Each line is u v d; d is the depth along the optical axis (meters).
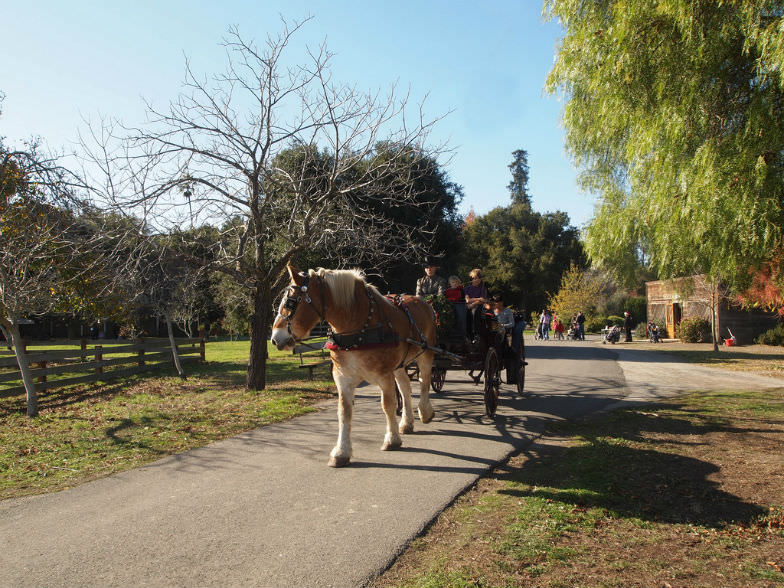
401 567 3.48
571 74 8.43
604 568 3.40
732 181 6.38
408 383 7.08
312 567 3.45
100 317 13.40
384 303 6.11
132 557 3.62
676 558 3.53
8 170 8.94
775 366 15.68
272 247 13.74
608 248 9.15
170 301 14.21
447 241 23.94
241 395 10.85
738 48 6.77
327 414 8.72
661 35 7.02
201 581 3.29
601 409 8.99
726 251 6.87
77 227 9.24
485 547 3.72
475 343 7.71
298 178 11.89
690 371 14.86
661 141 7.16
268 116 10.14
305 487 5.02
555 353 22.05
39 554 3.70
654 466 5.52
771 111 6.25
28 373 9.52
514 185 82.94
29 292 9.21
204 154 9.75
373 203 18.48
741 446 6.22
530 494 4.80
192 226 10.31
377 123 10.41
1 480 5.55
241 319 25.09
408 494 4.78
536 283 53.41
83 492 5.06
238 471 5.60
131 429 7.87
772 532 3.91
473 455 6.02
